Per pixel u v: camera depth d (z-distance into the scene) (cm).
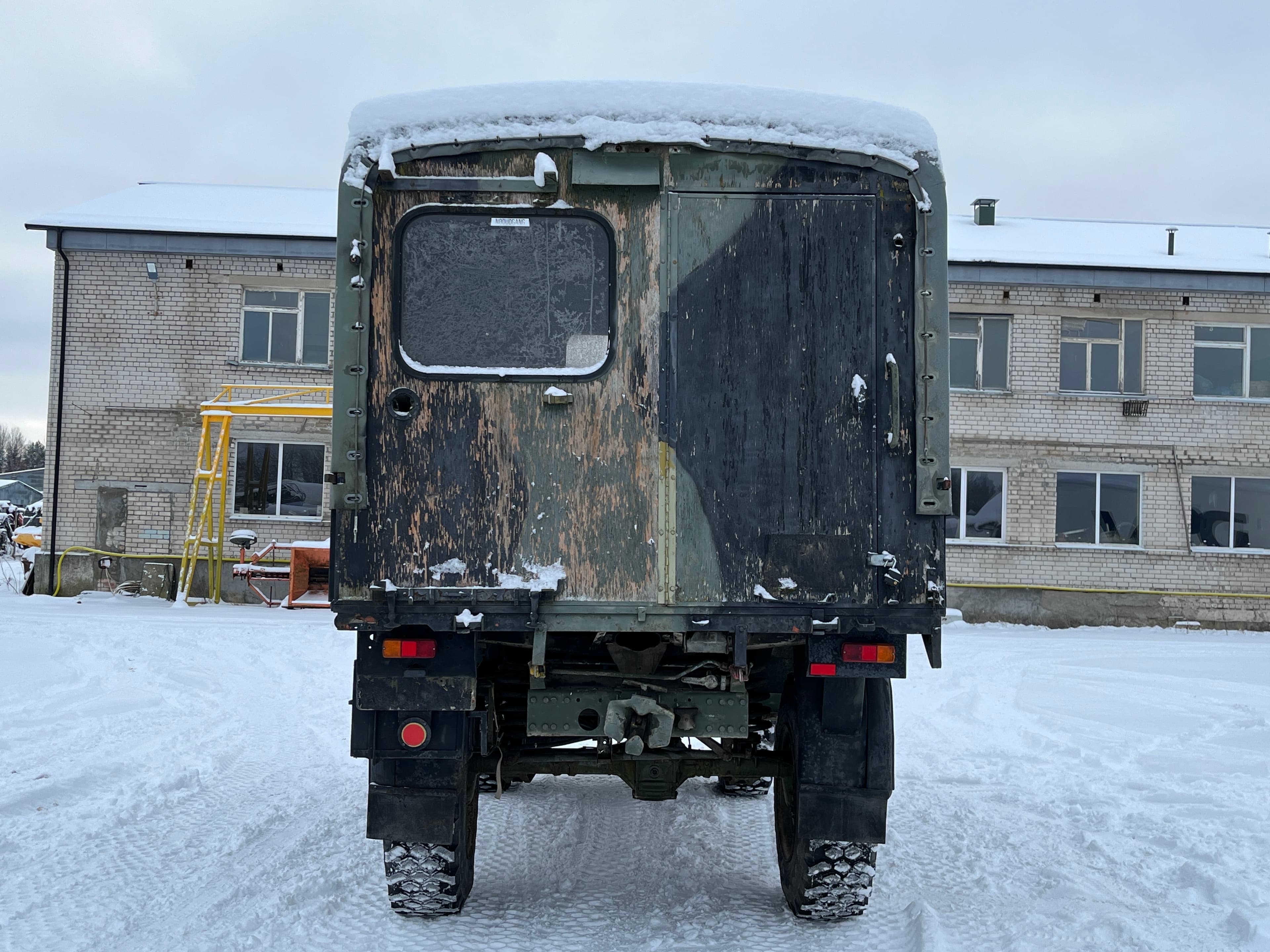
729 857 512
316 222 2056
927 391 385
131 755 691
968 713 944
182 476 1980
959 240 2214
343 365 378
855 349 389
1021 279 2041
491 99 387
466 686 377
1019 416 2048
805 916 417
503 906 433
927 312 387
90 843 504
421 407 381
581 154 385
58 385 1973
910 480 386
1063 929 408
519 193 388
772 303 388
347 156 383
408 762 394
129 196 2186
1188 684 1138
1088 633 1905
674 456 383
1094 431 2052
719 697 399
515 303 387
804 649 405
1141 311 2059
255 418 1988
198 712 852
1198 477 2069
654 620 380
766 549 382
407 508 379
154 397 1980
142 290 1978
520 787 661
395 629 382
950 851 518
